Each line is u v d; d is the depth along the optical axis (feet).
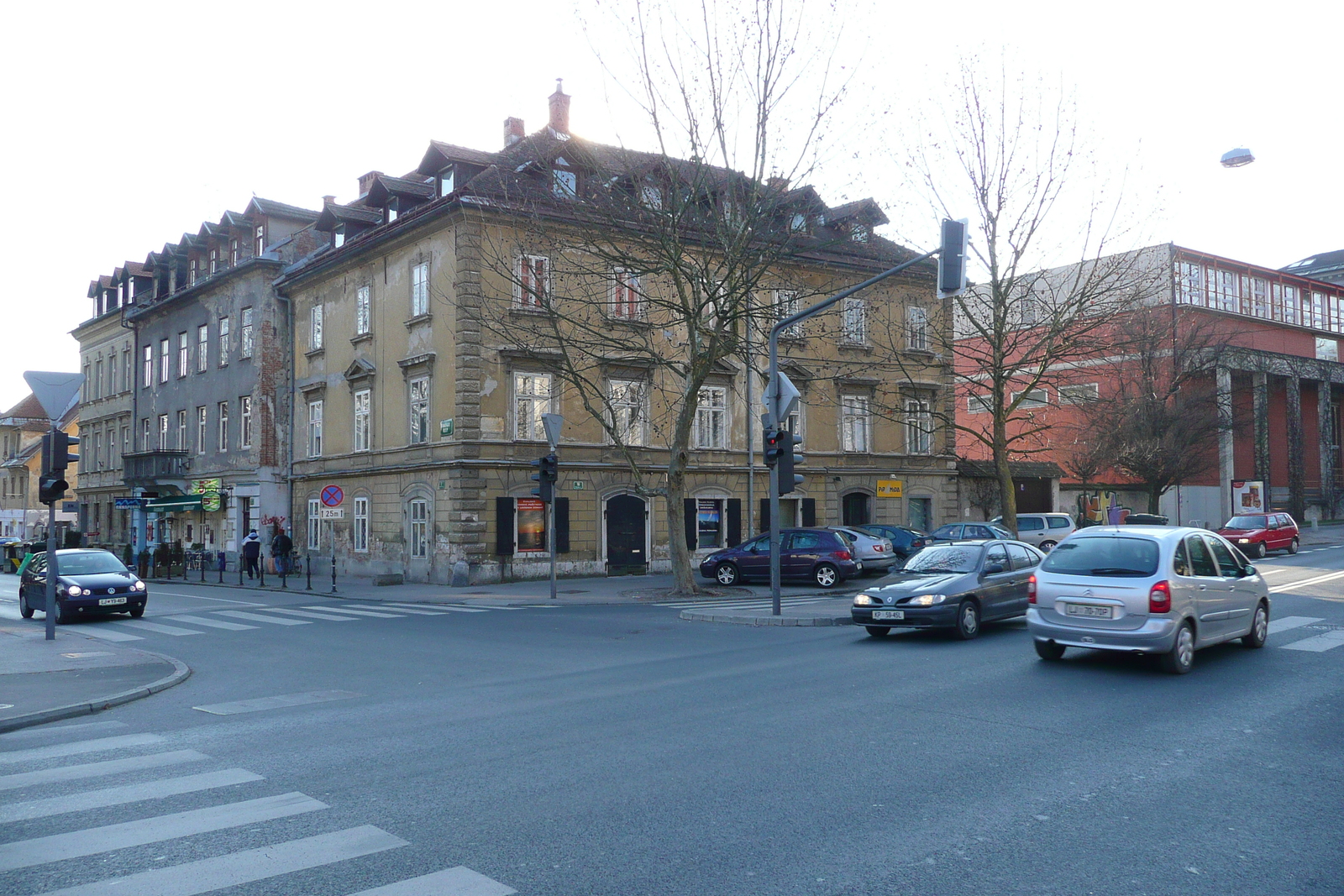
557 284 94.48
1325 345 191.72
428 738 26.37
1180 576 35.04
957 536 90.43
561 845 17.21
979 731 25.72
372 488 105.40
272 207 132.05
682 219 77.66
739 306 76.74
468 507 90.22
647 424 100.01
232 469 130.31
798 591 78.13
